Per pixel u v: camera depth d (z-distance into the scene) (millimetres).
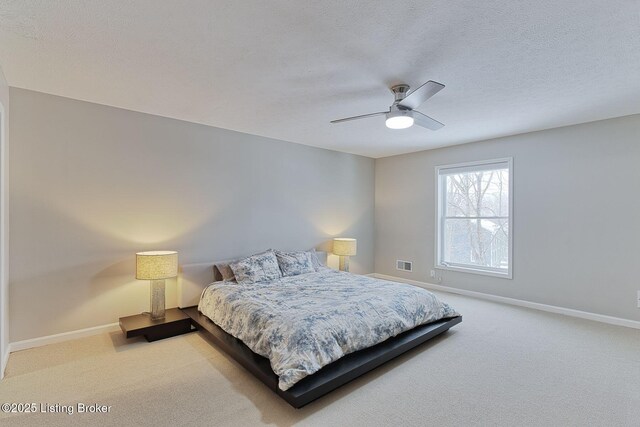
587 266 3896
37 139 2990
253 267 3865
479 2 1715
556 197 4129
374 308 2881
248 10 1803
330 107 3398
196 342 3146
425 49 2215
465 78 2664
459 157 5113
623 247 3650
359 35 2053
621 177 3662
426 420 1993
